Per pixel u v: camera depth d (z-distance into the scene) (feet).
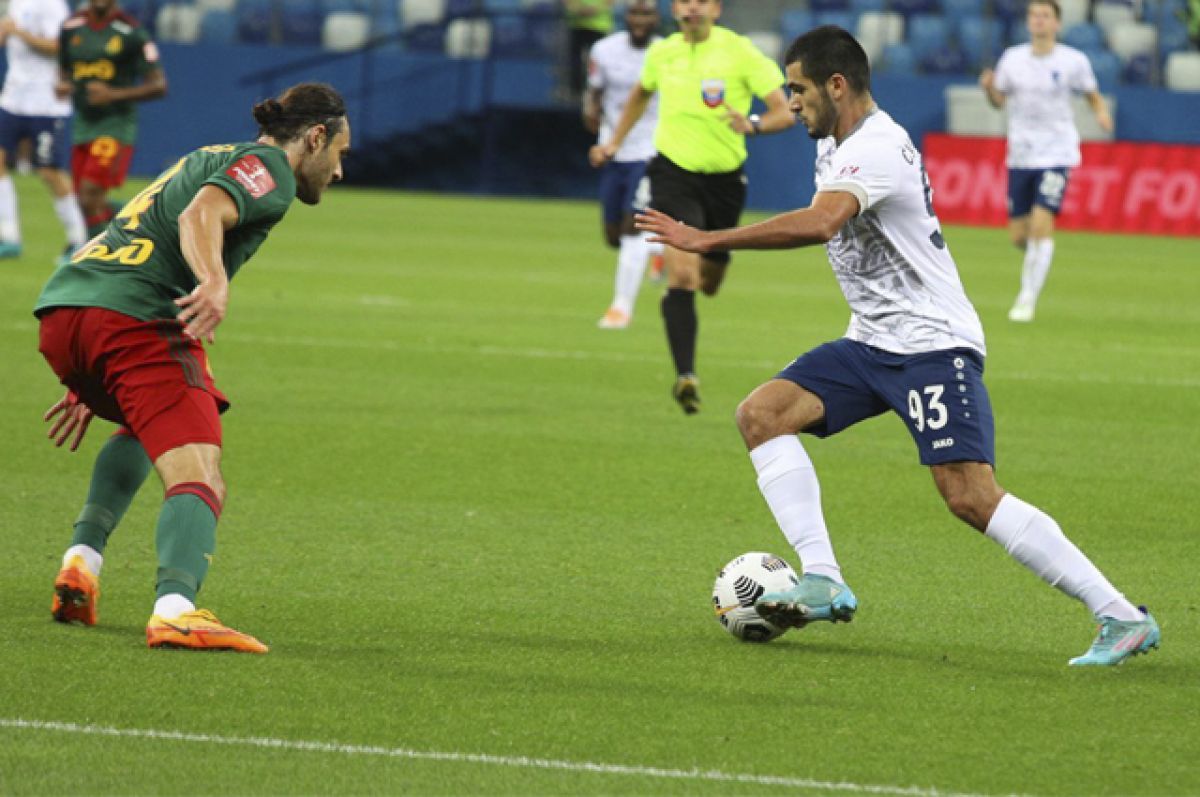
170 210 61.00
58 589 61.93
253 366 131.54
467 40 366.84
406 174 374.22
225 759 48.80
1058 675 59.93
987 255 265.34
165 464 60.08
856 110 61.72
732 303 192.95
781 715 54.34
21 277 182.60
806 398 64.44
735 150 121.08
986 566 77.71
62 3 191.83
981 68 353.10
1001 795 47.09
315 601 68.39
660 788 47.11
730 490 93.35
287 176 60.18
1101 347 159.63
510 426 110.32
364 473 94.73
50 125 193.57
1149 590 73.82
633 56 169.68
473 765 48.75
